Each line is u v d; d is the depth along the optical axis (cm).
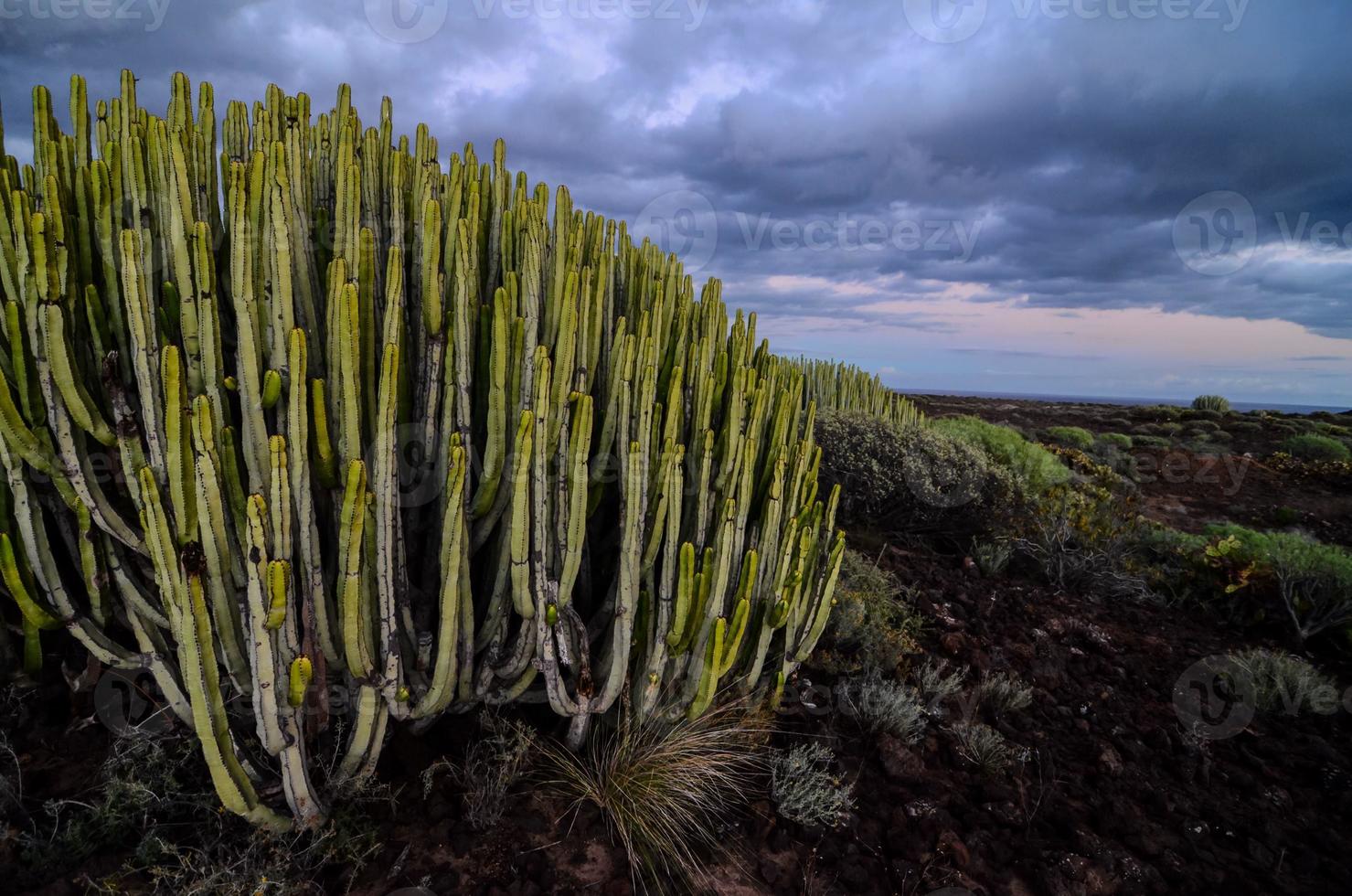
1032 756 264
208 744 141
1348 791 266
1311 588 458
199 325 153
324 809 167
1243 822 244
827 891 183
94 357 171
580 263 216
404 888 160
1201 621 467
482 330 194
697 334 266
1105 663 361
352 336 154
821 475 527
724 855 191
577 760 210
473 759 196
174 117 192
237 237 147
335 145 223
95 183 166
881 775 236
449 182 228
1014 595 441
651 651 206
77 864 150
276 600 139
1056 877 196
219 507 146
